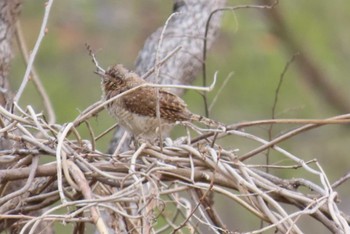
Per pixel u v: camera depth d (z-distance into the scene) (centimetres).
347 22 1881
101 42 1728
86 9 1714
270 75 1714
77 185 759
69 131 824
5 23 1097
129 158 815
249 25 1708
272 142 834
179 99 950
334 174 1859
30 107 824
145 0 1752
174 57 1159
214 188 781
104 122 1472
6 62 1091
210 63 1683
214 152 815
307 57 1928
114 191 867
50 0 873
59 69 1702
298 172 1598
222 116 1692
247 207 782
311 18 1873
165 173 793
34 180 843
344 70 1944
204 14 1208
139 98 937
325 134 1844
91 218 728
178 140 885
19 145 851
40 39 862
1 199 759
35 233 954
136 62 1181
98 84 1692
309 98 1866
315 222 1747
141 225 769
